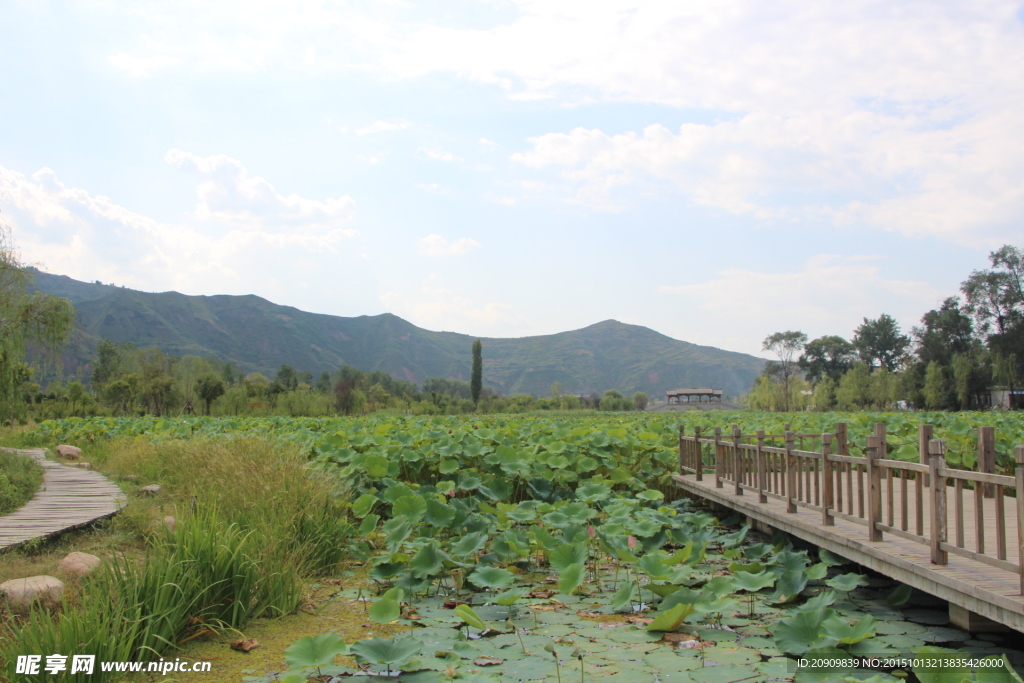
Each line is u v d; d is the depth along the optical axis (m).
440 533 6.27
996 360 39.72
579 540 5.13
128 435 14.22
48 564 4.44
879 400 49.28
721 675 3.06
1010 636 3.59
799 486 5.36
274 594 4.11
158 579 3.47
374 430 11.84
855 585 4.14
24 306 10.97
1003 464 8.86
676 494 9.44
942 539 3.52
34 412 25.27
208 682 3.02
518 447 9.52
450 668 3.14
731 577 4.28
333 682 3.02
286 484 6.01
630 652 3.42
